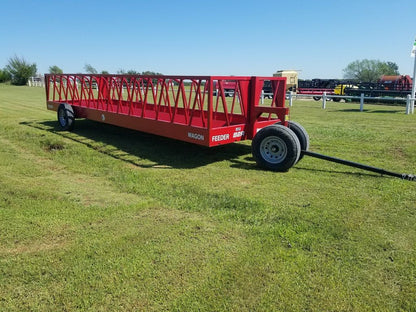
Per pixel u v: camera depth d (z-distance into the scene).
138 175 5.15
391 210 3.90
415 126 10.27
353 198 4.26
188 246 3.08
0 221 3.54
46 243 3.13
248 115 6.15
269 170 5.50
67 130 9.00
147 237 3.23
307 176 5.18
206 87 5.93
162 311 2.30
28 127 9.51
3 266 2.78
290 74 33.84
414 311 2.32
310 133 9.09
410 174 5.18
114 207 3.93
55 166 5.65
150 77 6.66
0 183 4.71
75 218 3.63
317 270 2.75
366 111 15.36
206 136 5.51
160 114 8.60
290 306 2.36
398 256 2.97
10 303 2.37
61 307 2.34
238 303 2.38
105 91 10.09
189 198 4.22
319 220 3.62
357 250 3.04
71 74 9.18
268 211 3.84
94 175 5.20
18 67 50.31
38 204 4.00
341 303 2.39
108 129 9.38
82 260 2.85
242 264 2.81
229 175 5.21
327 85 28.61
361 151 6.94
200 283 2.58
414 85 13.97
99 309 2.31
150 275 2.66
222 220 3.61
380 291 2.52
